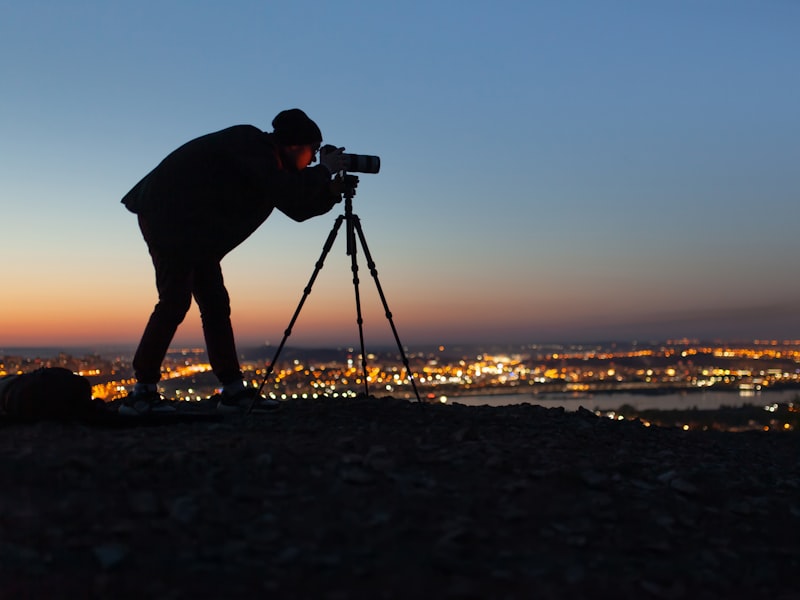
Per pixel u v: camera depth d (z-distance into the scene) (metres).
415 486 3.97
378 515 3.52
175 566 2.85
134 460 3.83
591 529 3.74
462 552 3.25
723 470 5.28
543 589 3.04
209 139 5.45
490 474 4.32
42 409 5.02
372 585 2.89
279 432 5.08
